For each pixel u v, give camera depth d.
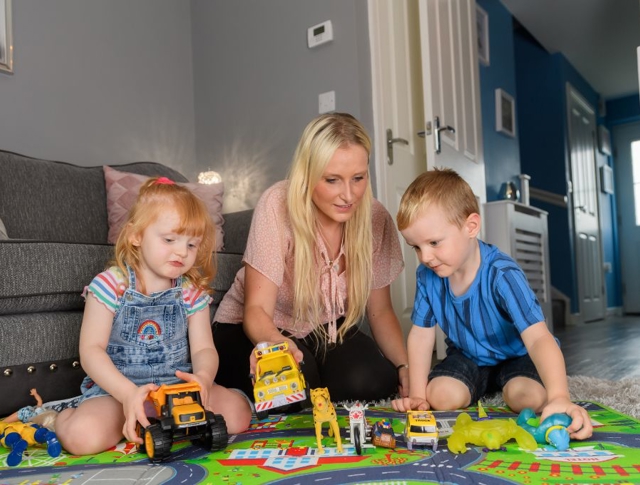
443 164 2.71
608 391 1.62
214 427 1.01
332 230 1.52
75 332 1.58
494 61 4.59
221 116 3.41
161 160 3.39
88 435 1.07
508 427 1.00
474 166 3.21
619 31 5.49
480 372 1.45
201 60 3.53
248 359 1.50
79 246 1.62
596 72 6.49
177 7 3.55
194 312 1.33
